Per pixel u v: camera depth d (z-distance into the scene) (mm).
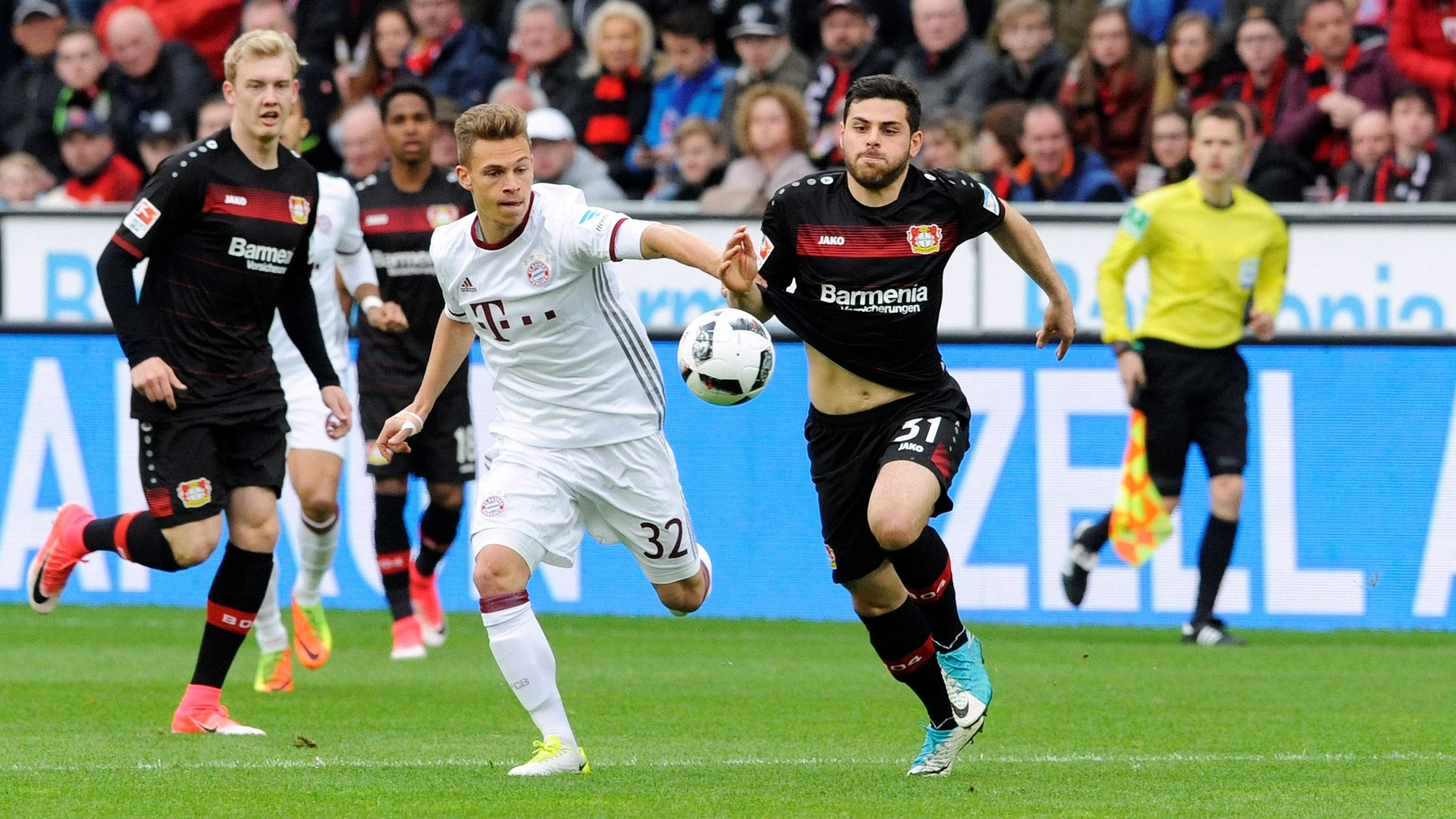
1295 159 44906
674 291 40812
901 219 19797
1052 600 39625
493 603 20062
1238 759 21875
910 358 19953
